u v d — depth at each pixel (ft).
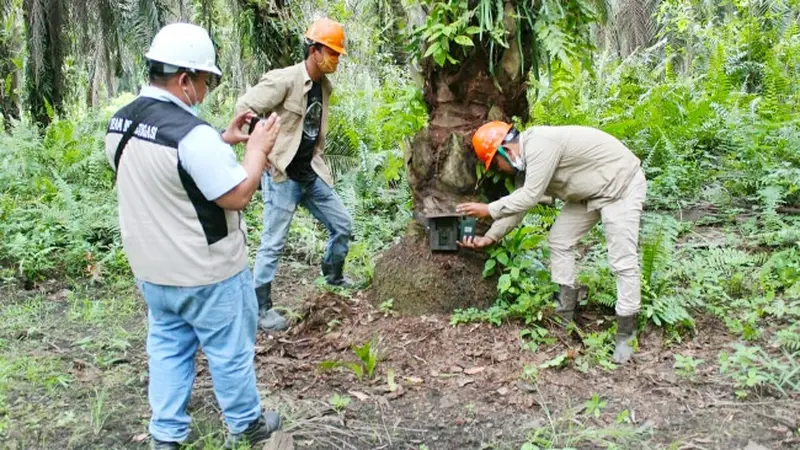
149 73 8.53
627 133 24.84
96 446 10.43
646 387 11.51
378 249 19.71
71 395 11.96
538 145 12.21
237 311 8.95
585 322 13.67
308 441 10.34
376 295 14.66
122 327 15.11
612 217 12.34
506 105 14.06
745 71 31.99
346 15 32.65
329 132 25.27
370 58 37.24
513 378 11.85
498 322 13.28
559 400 11.22
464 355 12.60
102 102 42.50
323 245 20.31
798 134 21.76
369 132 27.14
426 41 13.83
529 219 17.93
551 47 12.81
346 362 12.50
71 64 33.17
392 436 10.45
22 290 17.88
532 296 13.78
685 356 12.41
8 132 34.32
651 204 21.29
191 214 8.40
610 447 9.66
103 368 13.02
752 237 17.79
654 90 28.35
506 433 10.40
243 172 8.31
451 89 13.79
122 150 8.46
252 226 22.02
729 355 12.36
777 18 34.06
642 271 13.78
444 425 10.69
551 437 10.12
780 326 13.35
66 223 20.57
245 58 27.99
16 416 11.22
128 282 17.93
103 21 30.19
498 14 13.02
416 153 14.16
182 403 9.39
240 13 26.18
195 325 8.92
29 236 20.31
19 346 14.06
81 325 15.30
